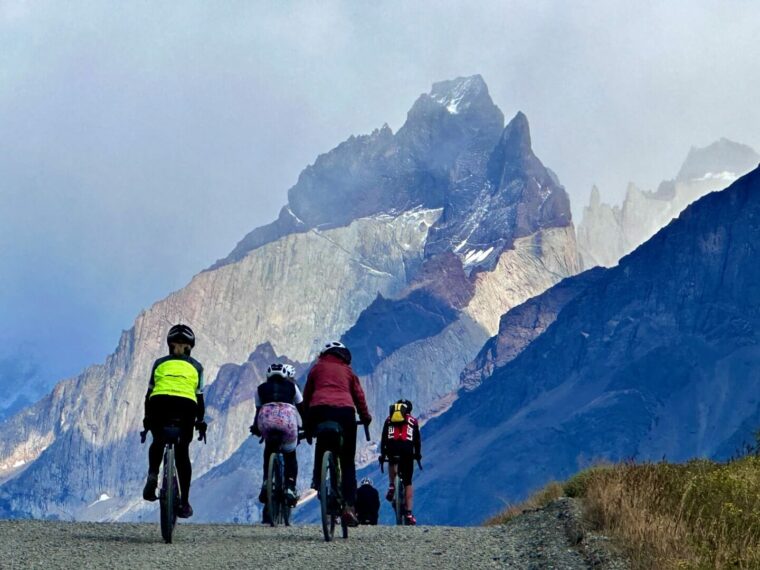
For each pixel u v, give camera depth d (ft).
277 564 132.77
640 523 133.39
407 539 163.12
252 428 191.93
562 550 136.77
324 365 163.12
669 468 186.39
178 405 151.23
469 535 162.81
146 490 151.23
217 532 174.19
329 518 158.10
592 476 203.41
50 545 145.38
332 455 161.07
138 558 135.33
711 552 119.85
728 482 160.45
